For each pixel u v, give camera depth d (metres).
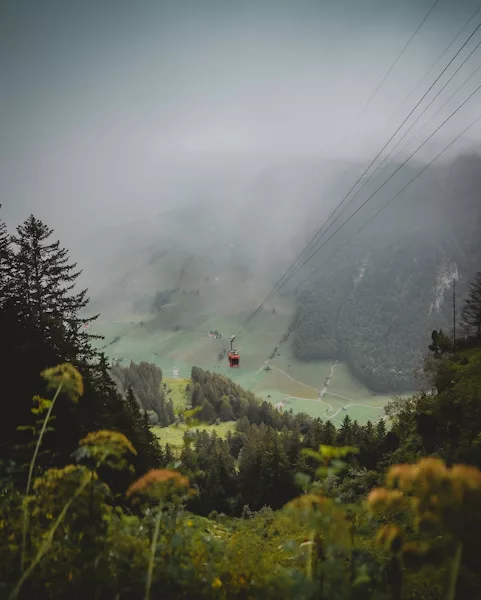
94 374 26.94
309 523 3.37
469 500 2.89
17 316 25.88
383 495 3.30
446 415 20.03
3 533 4.69
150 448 27.33
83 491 4.41
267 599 3.91
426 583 4.73
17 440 13.26
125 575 4.03
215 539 5.25
